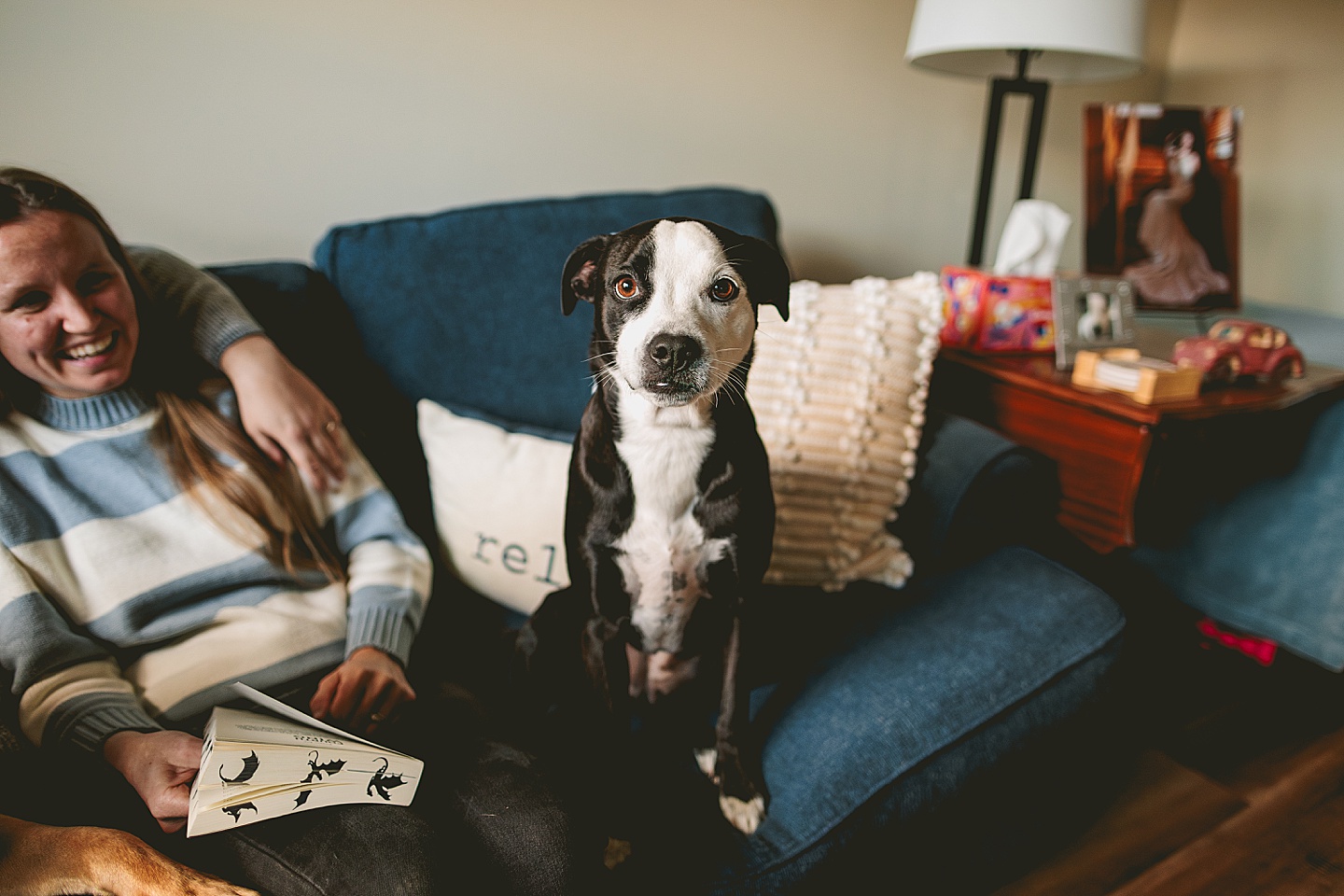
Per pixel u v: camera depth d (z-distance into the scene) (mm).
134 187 1354
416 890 689
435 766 857
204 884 662
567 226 1398
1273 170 2615
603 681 1021
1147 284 1910
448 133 1585
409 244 1309
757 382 1308
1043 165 2566
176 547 963
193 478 988
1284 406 1460
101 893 665
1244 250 2730
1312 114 2500
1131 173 1900
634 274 849
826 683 1106
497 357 1337
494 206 1384
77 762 802
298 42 1406
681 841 956
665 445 914
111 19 1266
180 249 1418
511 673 1109
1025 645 1137
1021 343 1700
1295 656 1859
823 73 1985
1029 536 1421
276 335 1210
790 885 928
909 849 1062
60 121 1275
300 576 1038
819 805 962
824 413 1318
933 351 1415
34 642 834
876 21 2008
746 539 966
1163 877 1253
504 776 840
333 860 705
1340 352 1896
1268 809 1396
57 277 848
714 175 1938
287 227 1495
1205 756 1527
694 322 825
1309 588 1723
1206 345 1540
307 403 1028
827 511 1312
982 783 1062
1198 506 1895
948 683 1075
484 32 1557
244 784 678
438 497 1242
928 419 1470
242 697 829
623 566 981
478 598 1289
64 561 912
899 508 1395
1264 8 2549
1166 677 1768
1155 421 1343
